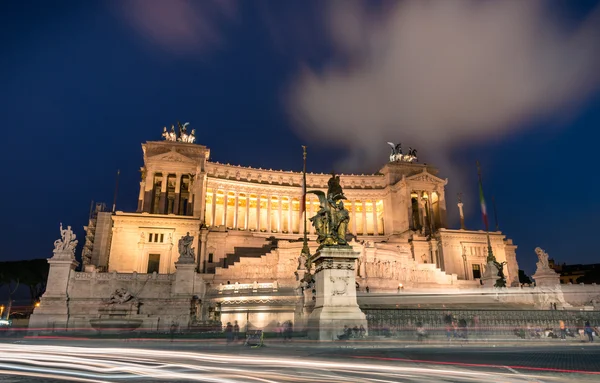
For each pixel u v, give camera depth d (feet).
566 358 60.90
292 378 39.83
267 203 384.27
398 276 236.02
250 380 38.60
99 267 260.83
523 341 97.19
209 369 46.32
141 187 351.67
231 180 372.79
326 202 89.10
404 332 94.38
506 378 41.50
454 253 310.65
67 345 88.17
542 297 191.11
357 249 227.81
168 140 374.22
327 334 77.61
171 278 178.91
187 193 361.10
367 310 96.53
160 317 163.53
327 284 81.20
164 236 277.85
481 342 92.27
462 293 197.36
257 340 84.12
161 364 50.93
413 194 392.27
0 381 37.86
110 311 165.48
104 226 285.84
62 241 174.40
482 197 248.32
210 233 296.30
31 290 310.45
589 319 113.80
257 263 243.40
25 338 119.24
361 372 44.06
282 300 167.73
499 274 222.07
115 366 49.01
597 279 360.48
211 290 185.37
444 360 56.34
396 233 375.66
